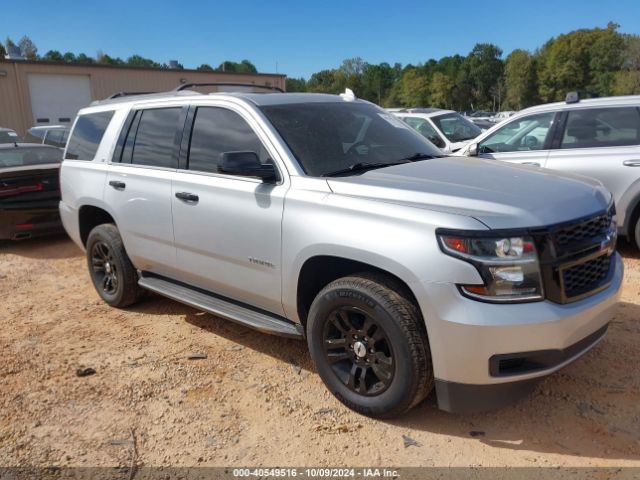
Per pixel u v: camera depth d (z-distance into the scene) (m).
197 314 5.25
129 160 4.96
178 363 4.23
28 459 3.13
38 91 26.53
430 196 3.13
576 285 3.07
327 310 3.42
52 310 5.54
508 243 2.86
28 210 8.16
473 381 2.95
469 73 124.69
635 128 6.44
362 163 3.89
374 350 3.27
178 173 4.41
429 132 10.90
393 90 137.62
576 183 3.50
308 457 3.08
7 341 4.75
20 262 7.64
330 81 141.75
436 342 2.97
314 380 3.91
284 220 3.58
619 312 4.79
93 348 4.55
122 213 4.95
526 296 2.88
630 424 3.24
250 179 3.86
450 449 3.09
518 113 7.35
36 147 9.28
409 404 3.17
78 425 3.45
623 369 3.83
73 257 7.86
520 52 107.62
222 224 4.00
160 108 4.79
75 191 5.55
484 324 2.82
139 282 5.05
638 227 6.44
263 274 3.81
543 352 2.90
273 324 3.87
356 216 3.24
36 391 3.86
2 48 91.50
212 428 3.38
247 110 4.06
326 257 3.46
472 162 4.09
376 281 3.21
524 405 3.47
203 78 31.28
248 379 3.95
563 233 3.00
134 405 3.66
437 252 2.92
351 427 3.32
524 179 3.50
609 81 93.50
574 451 3.03
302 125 4.02
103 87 28.22
